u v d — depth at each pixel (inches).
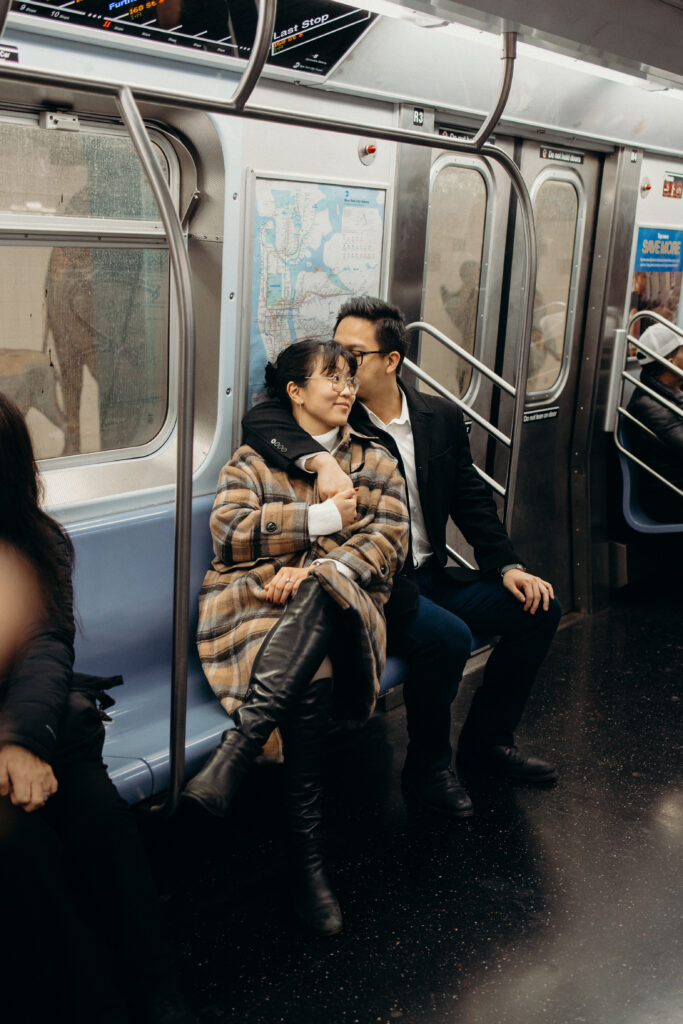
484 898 98.3
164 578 102.5
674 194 184.4
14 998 68.5
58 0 81.1
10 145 90.7
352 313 111.0
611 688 149.5
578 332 174.2
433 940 91.7
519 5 81.9
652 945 92.4
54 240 95.9
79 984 68.3
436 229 138.2
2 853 65.2
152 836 105.7
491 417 160.1
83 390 104.0
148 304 107.3
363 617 93.7
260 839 107.0
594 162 165.6
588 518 179.8
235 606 98.2
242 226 107.3
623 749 130.6
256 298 111.7
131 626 100.0
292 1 97.6
